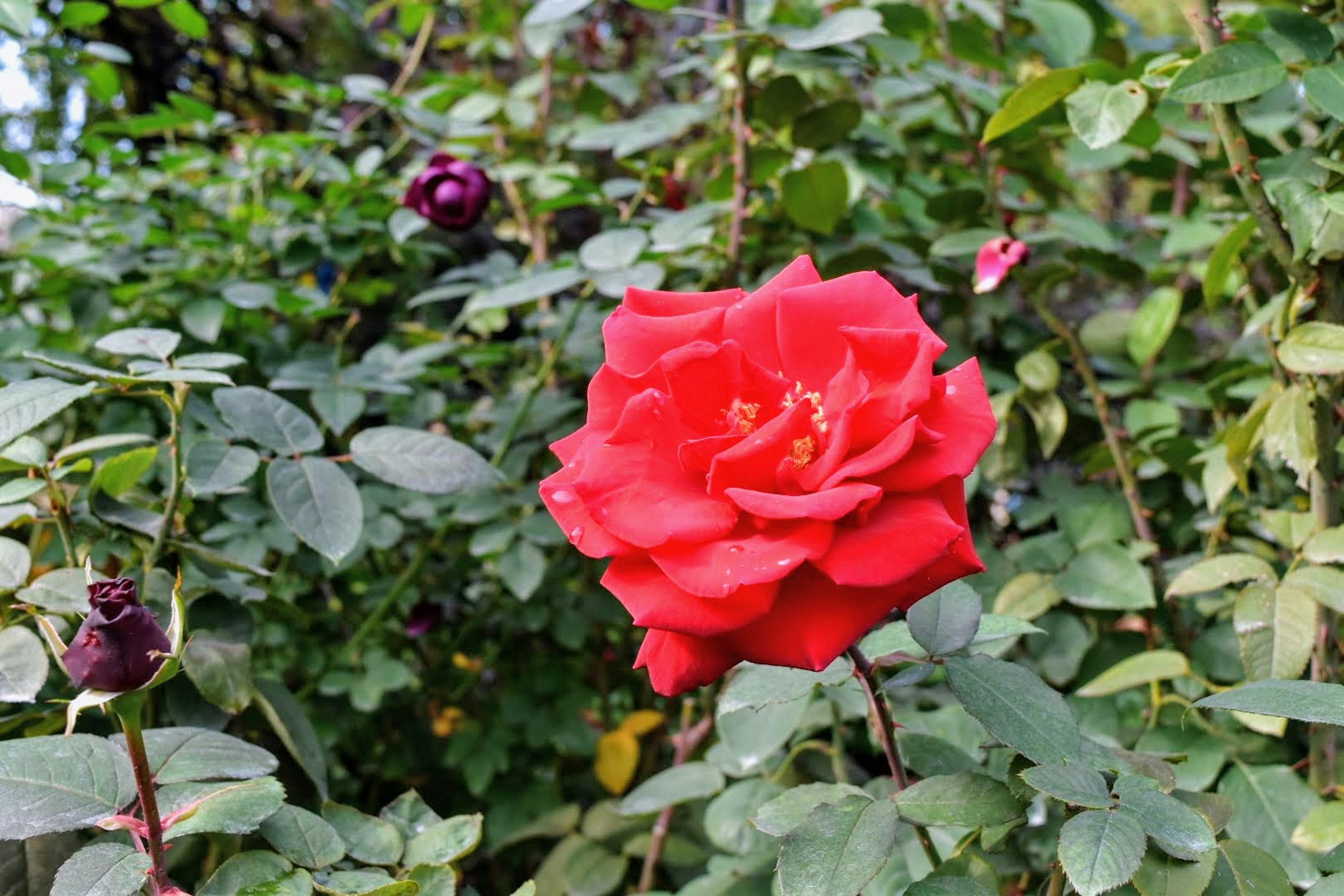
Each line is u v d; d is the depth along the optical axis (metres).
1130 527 0.65
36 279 0.78
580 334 0.79
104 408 0.74
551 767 0.85
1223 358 0.76
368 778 0.84
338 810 0.43
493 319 0.84
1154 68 0.50
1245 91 0.46
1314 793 0.50
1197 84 0.46
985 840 0.41
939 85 0.70
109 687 0.33
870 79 0.82
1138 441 0.67
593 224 1.13
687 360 0.37
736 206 0.71
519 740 0.82
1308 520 0.52
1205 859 0.36
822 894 0.36
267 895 0.37
